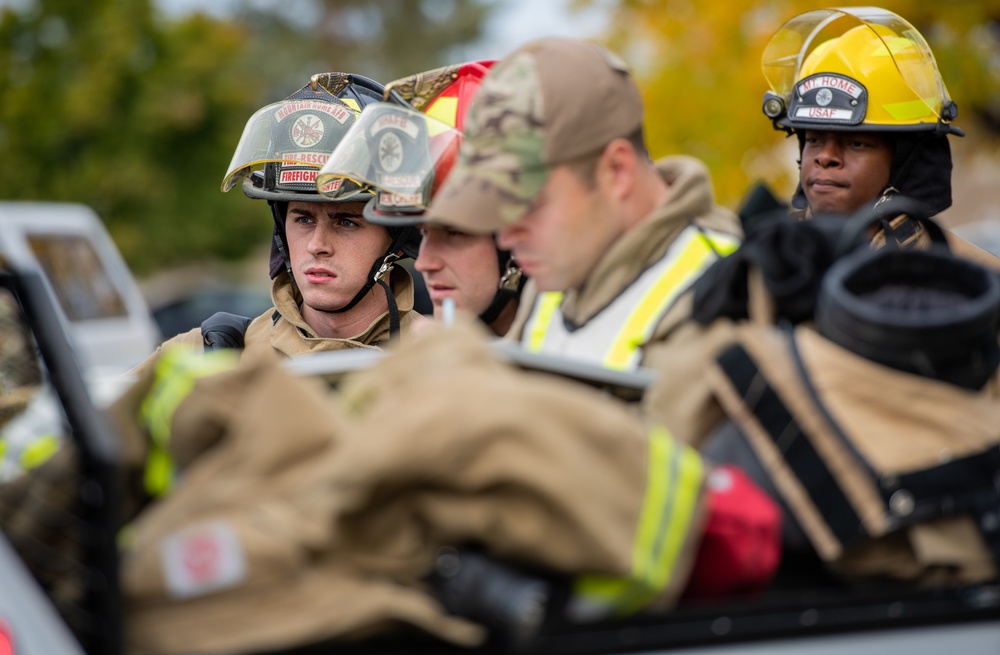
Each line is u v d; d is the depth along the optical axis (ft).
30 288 14.61
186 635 12.55
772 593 14.66
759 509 14.05
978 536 14.40
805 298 15.48
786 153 82.17
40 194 186.91
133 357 73.20
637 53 89.04
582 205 17.46
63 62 186.80
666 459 13.41
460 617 12.87
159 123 188.96
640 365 17.46
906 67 25.32
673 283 17.62
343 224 26.17
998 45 83.20
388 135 23.41
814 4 77.25
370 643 12.78
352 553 12.86
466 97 24.08
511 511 12.62
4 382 16.56
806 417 14.52
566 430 12.93
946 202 25.93
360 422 13.52
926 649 14.07
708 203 18.42
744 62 80.33
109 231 189.26
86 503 12.71
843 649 13.83
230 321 27.43
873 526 14.07
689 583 13.96
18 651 12.23
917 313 15.07
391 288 27.17
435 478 12.55
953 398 14.48
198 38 198.08
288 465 13.23
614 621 13.16
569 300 19.16
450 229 22.77
